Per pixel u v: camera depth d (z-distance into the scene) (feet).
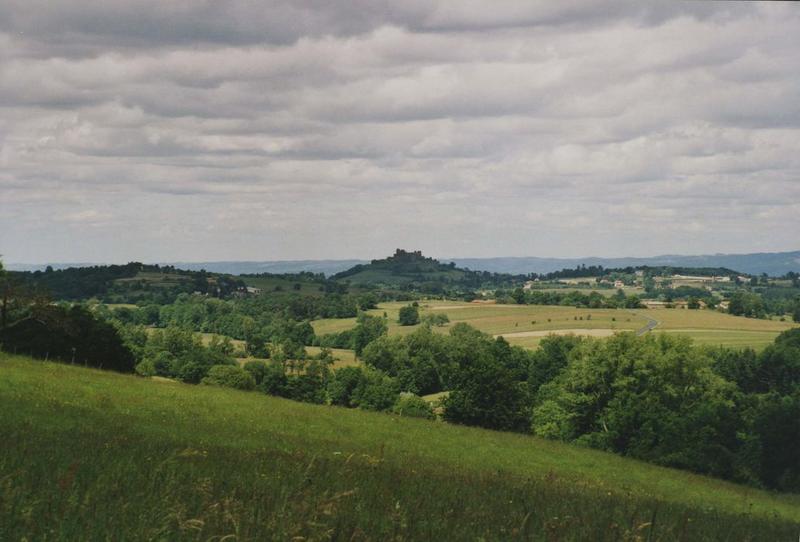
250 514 27.12
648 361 248.11
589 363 253.03
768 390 311.27
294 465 50.14
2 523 23.61
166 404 132.67
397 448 126.31
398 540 26.63
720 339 459.73
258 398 169.58
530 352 481.87
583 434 254.06
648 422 219.00
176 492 31.50
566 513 37.63
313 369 403.13
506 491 49.55
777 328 536.01
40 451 43.01
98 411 102.27
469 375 254.68
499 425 251.39
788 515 96.43
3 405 89.76
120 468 38.11
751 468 193.77
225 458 52.80
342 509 31.24
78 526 24.08
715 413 210.59
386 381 388.37
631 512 41.22
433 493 43.06
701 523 42.06
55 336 213.05
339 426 145.79
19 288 212.43
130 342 467.93
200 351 451.12
